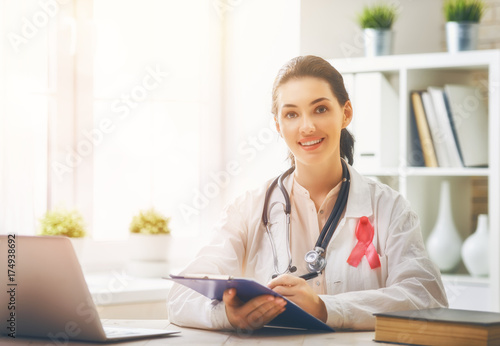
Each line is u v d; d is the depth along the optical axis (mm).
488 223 3365
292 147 1791
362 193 1865
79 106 3094
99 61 3158
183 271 1795
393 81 3326
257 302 1446
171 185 3396
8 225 2746
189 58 3439
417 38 3568
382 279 1793
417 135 3221
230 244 1888
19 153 2816
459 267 3270
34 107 2922
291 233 1884
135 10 3264
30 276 1377
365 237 1814
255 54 3424
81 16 3092
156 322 1728
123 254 3211
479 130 3271
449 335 1313
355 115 3246
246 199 1967
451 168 3131
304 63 1782
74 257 1343
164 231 3021
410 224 1825
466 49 3154
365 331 1569
